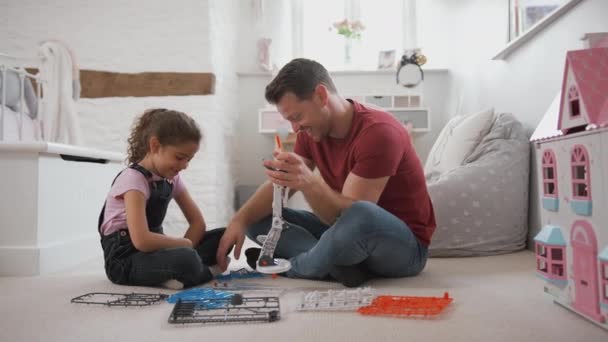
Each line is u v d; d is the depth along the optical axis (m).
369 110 1.42
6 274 1.69
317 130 1.37
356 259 1.31
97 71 3.31
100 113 3.30
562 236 1.11
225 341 0.88
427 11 3.83
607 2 1.60
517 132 2.29
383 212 1.29
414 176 1.43
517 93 2.44
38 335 0.94
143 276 1.38
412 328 0.95
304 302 1.12
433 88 3.79
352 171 1.34
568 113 1.08
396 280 1.46
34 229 1.74
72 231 1.99
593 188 0.96
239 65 3.91
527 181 2.23
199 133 1.45
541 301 1.18
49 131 2.47
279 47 3.91
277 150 1.18
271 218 1.56
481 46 3.00
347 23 3.77
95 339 0.90
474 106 3.15
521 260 1.91
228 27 3.70
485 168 2.16
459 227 2.07
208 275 1.42
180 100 3.29
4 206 1.74
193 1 3.30
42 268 1.72
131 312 1.10
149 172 1.44
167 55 3.30
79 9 3.32
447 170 2.47
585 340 0.88
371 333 0.92
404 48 3.81
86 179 2.13
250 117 3.88
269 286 1.36
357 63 3.92
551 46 2.04
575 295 1.05
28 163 1.75
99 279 1.56
